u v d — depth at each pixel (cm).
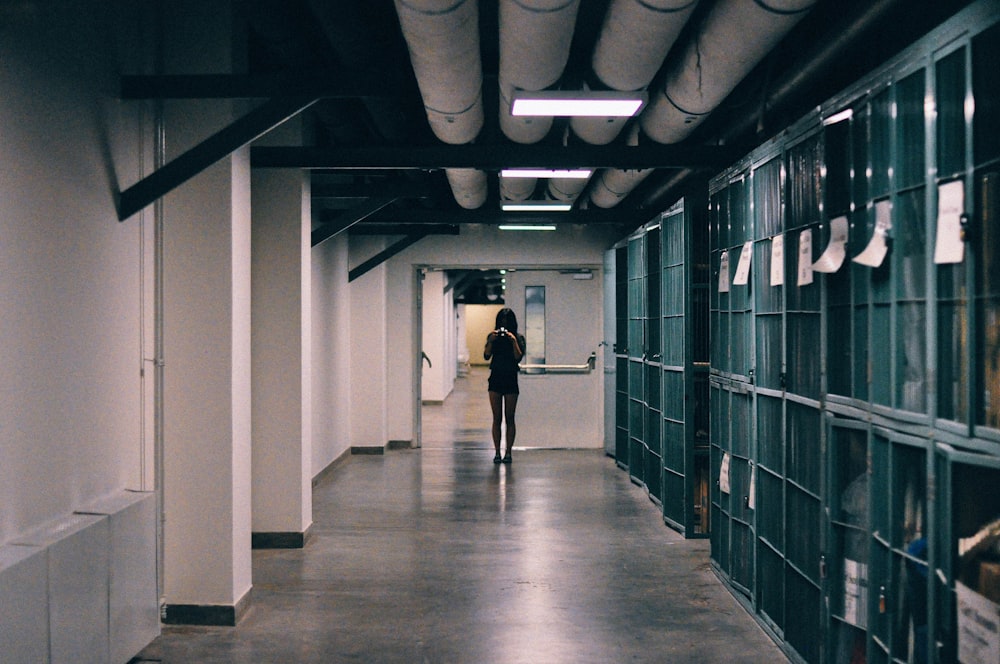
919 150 264
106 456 397
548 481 918
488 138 736
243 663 407
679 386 679
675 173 739
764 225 439
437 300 1984
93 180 386
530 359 1172
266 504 629
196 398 468
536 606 492
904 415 272
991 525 235
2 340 311
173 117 469
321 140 738
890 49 390
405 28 331
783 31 329
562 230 1158
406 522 715
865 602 326
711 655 416
